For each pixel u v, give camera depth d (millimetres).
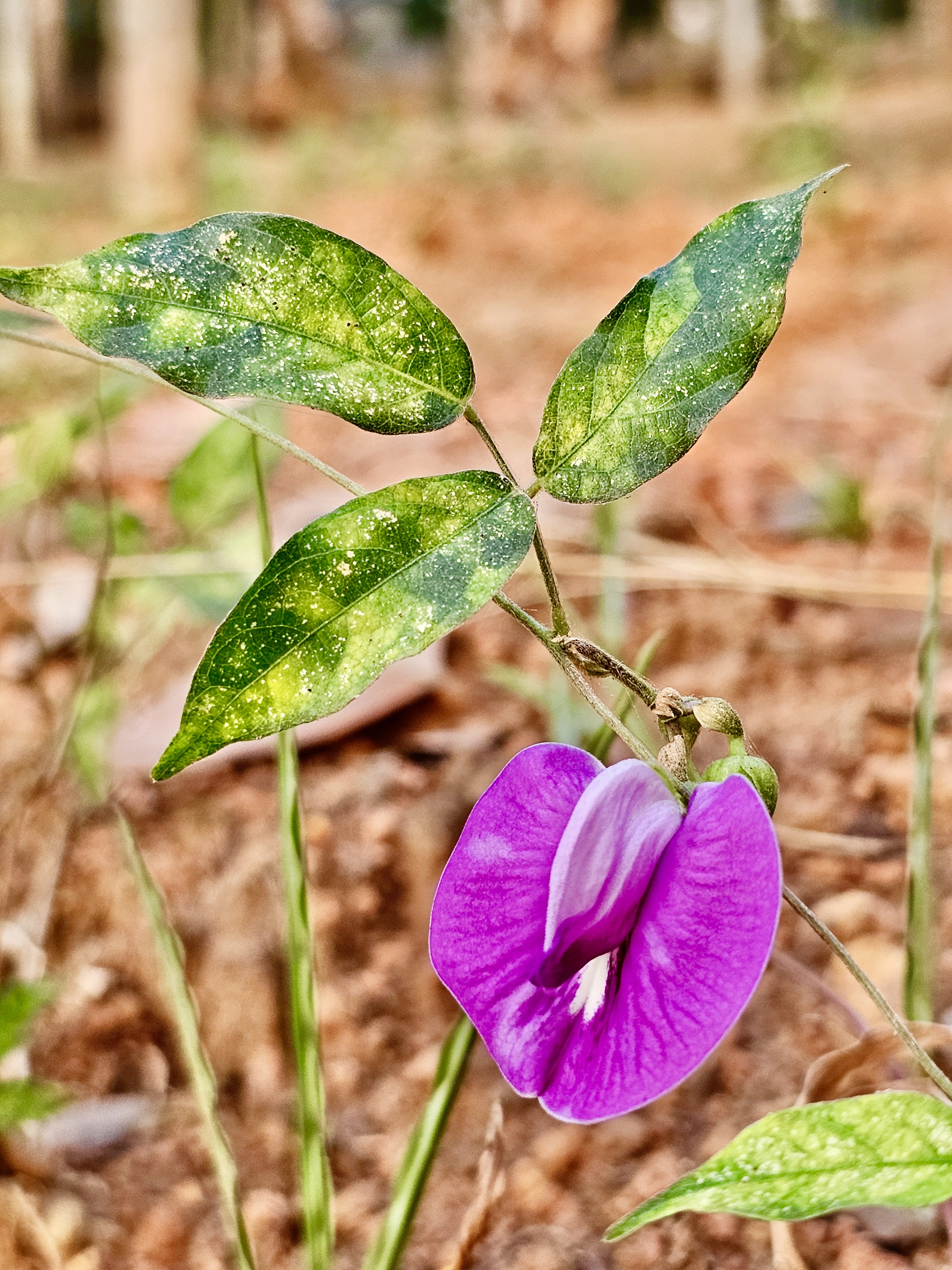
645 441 176
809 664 491
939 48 3254
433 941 173
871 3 3969
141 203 2141
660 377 176
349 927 383
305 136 2338
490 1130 229
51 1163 324
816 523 592
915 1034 236
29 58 3482
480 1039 350
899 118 2225
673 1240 288
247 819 414
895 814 408
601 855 164
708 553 570
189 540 415
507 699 477
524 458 716
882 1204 177
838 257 1471
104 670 411
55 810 418
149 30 2500
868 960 354
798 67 2719
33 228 1941
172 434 790
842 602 519
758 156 2107
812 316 1174
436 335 175
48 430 436
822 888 380
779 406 867
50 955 386
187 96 2545
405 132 2500
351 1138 329
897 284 1268
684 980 161
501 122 3080
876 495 640
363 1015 361
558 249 1693
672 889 165
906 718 448
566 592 535
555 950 164
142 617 502
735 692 478
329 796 422
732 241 177
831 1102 183
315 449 775
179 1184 320
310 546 166
